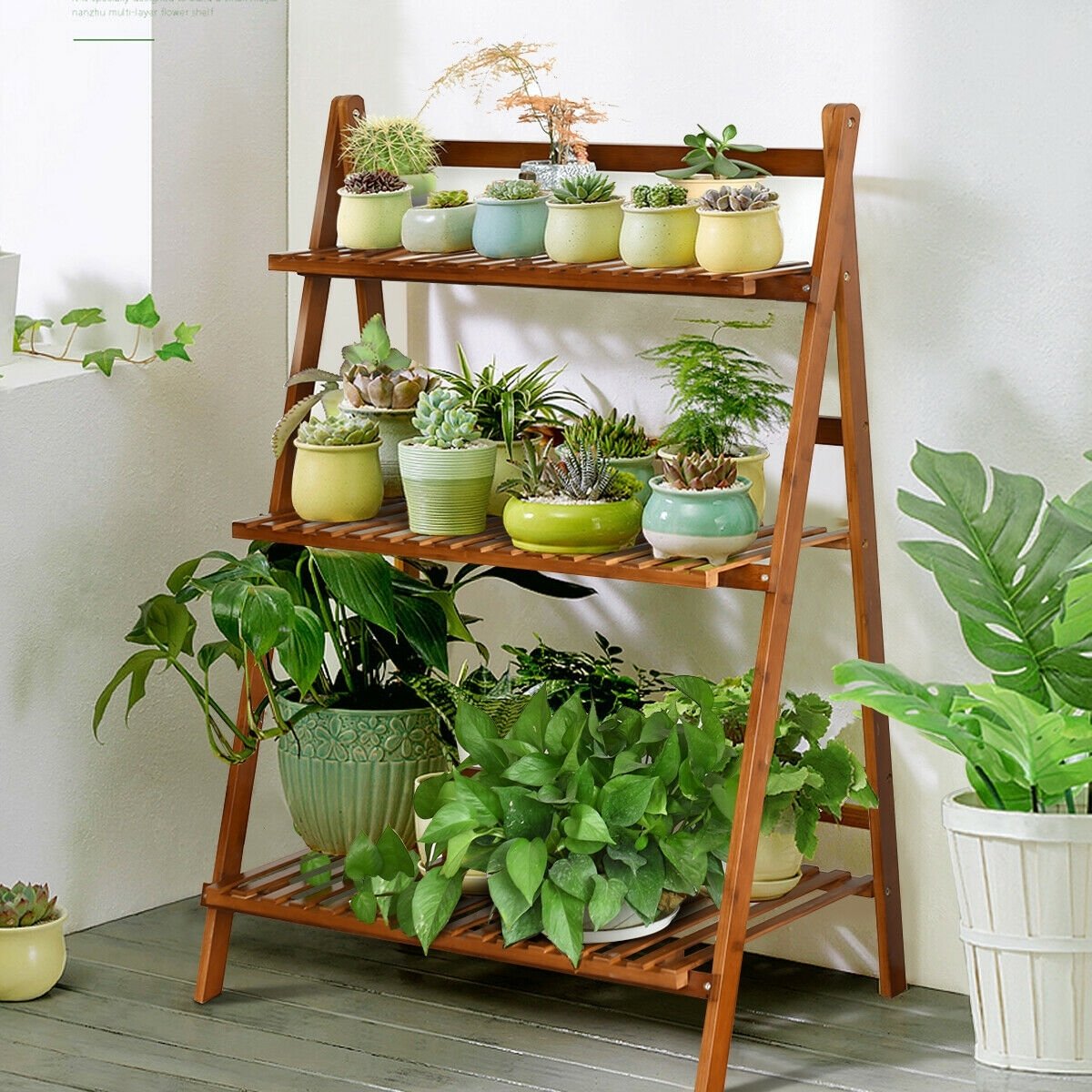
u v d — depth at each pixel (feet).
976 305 8.40
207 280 9.80
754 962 9.33
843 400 8.29
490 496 8.56
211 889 8.68
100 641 9.41
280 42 10.09
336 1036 8.25
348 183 8.74
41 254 9.78
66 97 9.55
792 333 8.89
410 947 9.46
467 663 9.37
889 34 8.42
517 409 8.72
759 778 7.64
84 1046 8.07
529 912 7.94
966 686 7.70
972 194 8.34
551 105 8.62
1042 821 7.66
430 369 9.12
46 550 9.05
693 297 9.10
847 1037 8.32
